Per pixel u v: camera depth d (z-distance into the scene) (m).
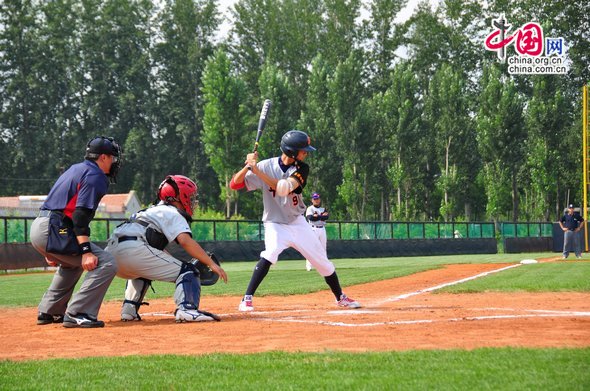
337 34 122.94
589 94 72.50
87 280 11.26
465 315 11.91
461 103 108.00
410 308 13.70
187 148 129.88
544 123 107.56
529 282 21.17
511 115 102.50
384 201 125.94
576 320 10.77
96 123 133.62
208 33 129.88
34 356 8.29
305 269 36.31
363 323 10.84
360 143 105.00
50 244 11.16
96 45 130.62
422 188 117.12
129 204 100.19
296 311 13.35
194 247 11.66
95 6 131.12
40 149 128.38
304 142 12.67
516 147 104.62
